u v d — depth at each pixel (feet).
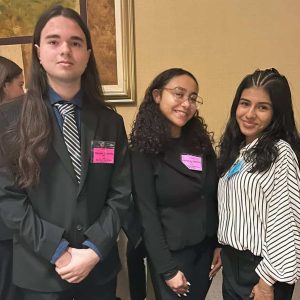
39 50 4.17
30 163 3.93
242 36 8.04
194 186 4.96
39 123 4.01
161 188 4.93
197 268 5.24
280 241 4.10
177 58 8.38
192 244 5.04
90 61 4.51
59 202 4.11
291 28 7.82
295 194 4.15
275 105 4.49
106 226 4.30
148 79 8.55
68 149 4.16
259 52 8.04
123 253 6.82
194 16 8.16
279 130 4.56
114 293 4.84
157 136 4.91
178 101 4.93
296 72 7.96
